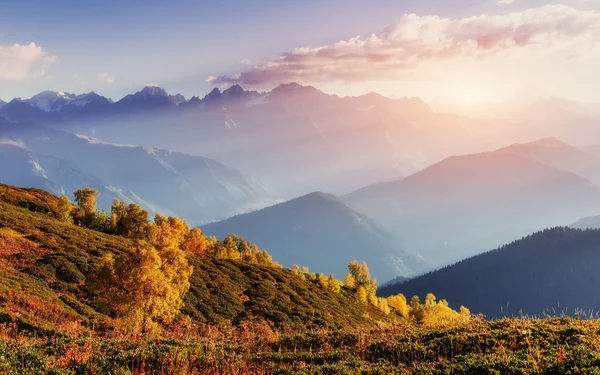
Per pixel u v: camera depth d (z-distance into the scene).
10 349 15.13
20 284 48.97
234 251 129.50
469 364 13.45
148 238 95.25
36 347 16.34
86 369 13.88
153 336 23.39
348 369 14.83
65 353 15.15
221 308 70.69
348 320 88.31
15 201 109.00
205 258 104.31
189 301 69.06
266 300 81.88
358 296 126.88
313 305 90.62
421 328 22.36
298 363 16.47
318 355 18.05
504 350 14.59
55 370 13.23
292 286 102.25
